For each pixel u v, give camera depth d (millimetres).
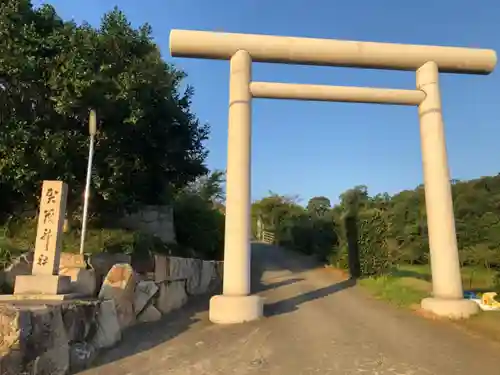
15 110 12617
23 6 12336
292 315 9719
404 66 10992
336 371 5867
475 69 11070
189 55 10453
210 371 5918
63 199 9320
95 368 6074
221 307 9156
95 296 9352
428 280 15055
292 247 28562
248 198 9898
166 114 15266
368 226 16000
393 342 7402
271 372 5848
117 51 12891
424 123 10695
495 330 8070
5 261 10180
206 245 17516
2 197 13664
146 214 16172
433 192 10203
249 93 10414
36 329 5418
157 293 10109
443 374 5750
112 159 13102
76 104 11781
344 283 15164
